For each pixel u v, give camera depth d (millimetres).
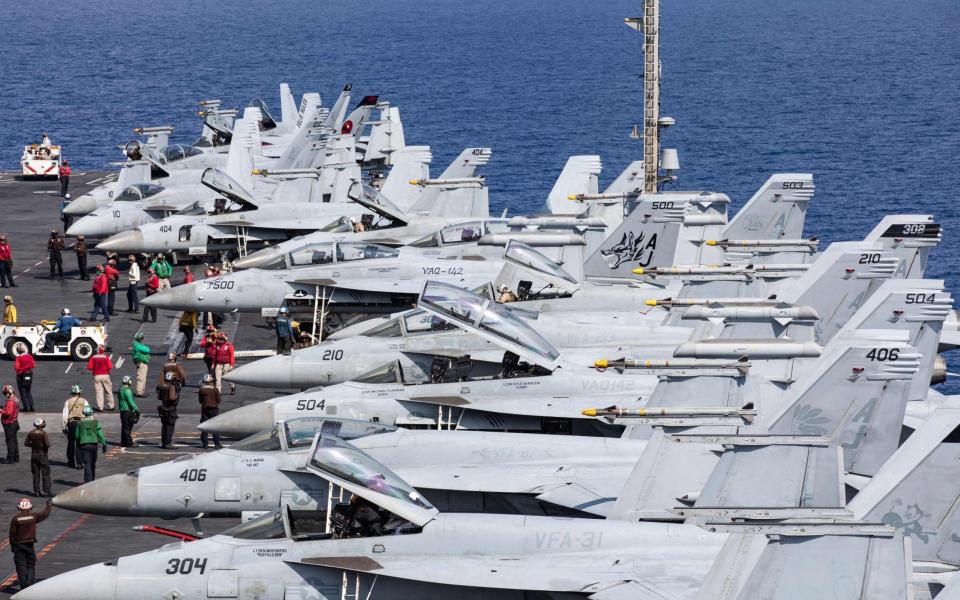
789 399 52000
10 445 81250
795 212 105500
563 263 97000
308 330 110500
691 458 50750
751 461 40406
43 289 133125
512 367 71000
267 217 139375
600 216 126375
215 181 136750
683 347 51781
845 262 74750
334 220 137750
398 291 108125
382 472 50594
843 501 39656
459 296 69438
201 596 49375
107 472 78812
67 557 65312
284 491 58156
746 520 37750
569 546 48688
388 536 49438
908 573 34094
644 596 45188
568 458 60156
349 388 72062
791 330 62531
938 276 185625
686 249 106438
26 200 191125
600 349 80125
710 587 37656
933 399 71875
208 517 61156
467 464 60031
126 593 49656
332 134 177000
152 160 166625
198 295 108500
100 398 92500
